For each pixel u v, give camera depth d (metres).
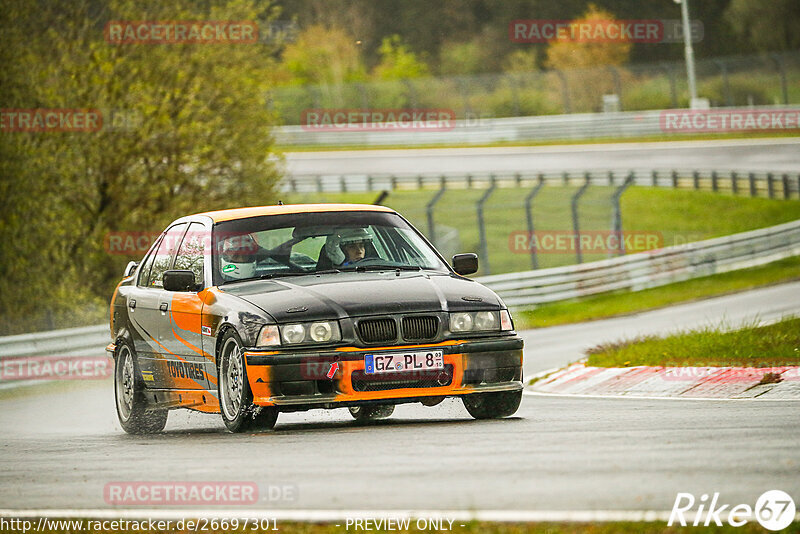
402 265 28.64
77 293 85.19
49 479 20.50
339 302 25.22
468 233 129.62
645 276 103.56
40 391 56.81
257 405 24.70
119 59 88.81
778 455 18.42
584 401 33.12
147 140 87.31
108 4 89.81
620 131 187.00
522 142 189.12
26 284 82.50
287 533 14.64
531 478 17.23
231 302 26.23
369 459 19.95
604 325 78.88
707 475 16.88
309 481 18.00
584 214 134.00
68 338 61.84
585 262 116.19
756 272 104.69
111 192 89.19
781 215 133.25
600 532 13.70
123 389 32.25
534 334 77.25
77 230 86.62
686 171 144.12
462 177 151.75
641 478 16.83
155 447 24.53
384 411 30.25
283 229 29.02
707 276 105.88
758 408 26.72
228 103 91.19
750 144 171.88
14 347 58.38
